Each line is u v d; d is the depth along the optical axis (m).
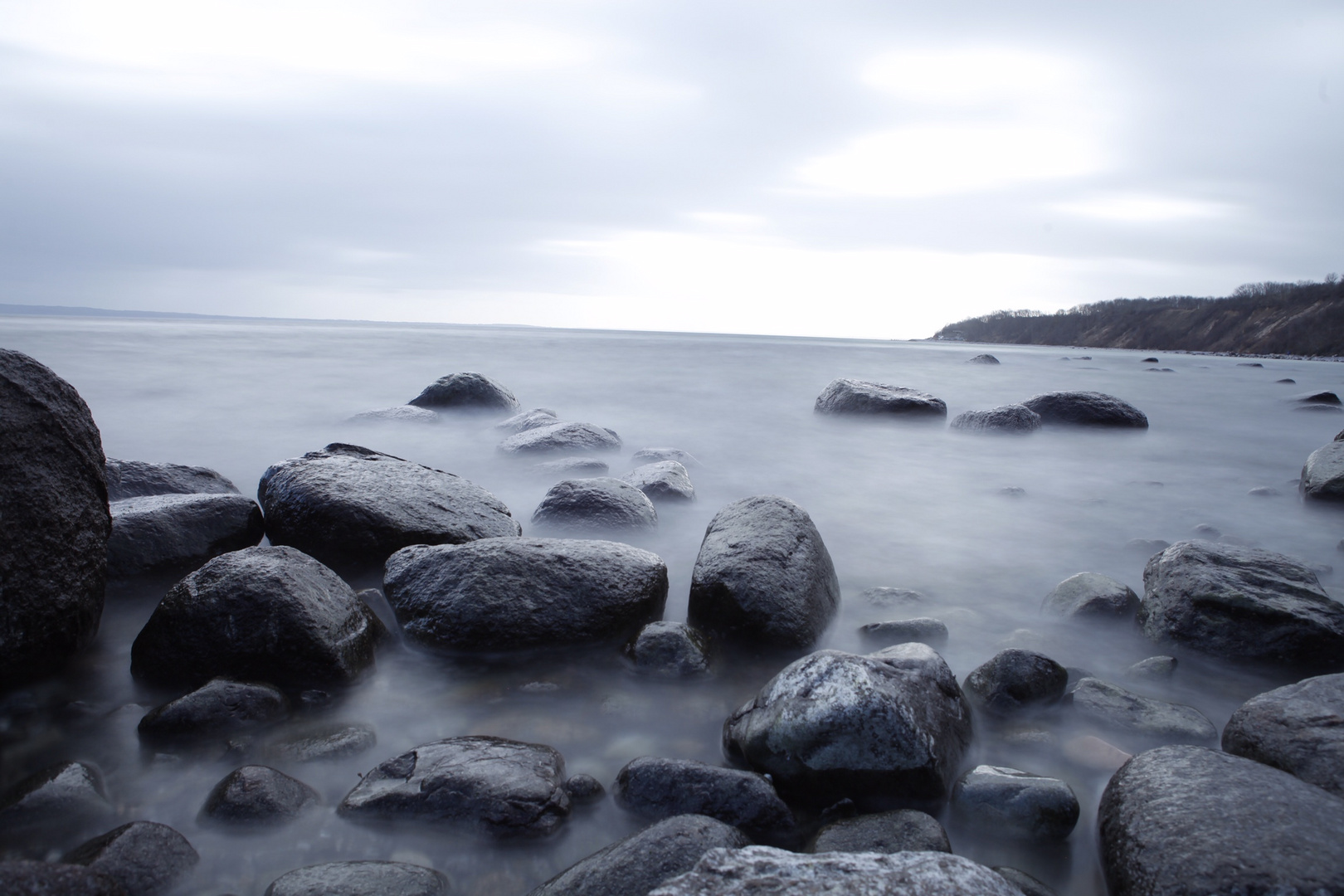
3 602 2.82
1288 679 3.28
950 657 3.45
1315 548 5.31
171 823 2.25
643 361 22.09
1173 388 18.70
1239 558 3.83
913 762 2.31
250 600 3.03
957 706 2.67
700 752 2.70
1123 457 8.94
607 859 1.95
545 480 6.63
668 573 4.39
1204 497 6.85
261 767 2.37
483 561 3.49
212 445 8.38
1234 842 1.90
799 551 3.70
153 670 3.02
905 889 1.66
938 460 8.48
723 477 7.39
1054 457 8.82
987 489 7.06
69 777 2.34
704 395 14.55
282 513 4.26
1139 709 2.89
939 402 11.03
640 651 3.25
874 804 2.35
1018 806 2.27
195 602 3.04
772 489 6.95
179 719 2.64
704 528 5.29
